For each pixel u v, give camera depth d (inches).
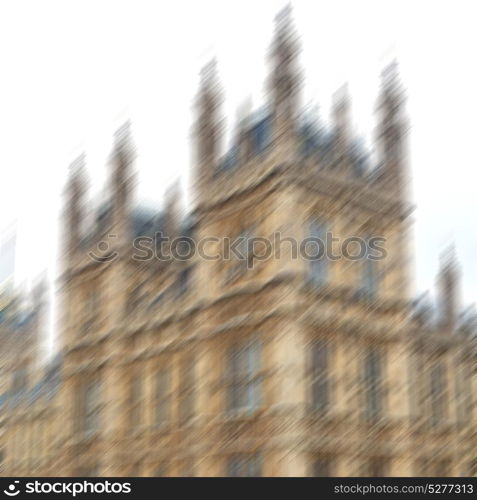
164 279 1425.9
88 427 1523.1
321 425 1114.7
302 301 1140.5
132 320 1476.4
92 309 1612.9
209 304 1266.0
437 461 1278.3
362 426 1167.0
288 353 1112.8
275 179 1201.4
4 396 1771.7
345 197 1256.8
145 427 1370.6
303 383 1109.1
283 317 1129.4
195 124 1385.3
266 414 1117.1
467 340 1455.5
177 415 1301.7
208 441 1195.9
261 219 1234.6
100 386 1518.2
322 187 1229.1
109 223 1609.3
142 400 1409.9
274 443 1090.7
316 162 1234.6
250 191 1254.9
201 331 1264.8
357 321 1202.0
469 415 1400.1
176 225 1525.6
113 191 1612.9
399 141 1362.0
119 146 1638.8
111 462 1411.2
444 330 1440.7
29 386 1734.7
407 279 1298.0
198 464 1205.7
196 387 1251.8
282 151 1200.2
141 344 1443.2
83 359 1574.8
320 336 1157.7
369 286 1262.3
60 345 1633.9
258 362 1170.6
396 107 1376.7
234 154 1328.7
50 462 1550.2
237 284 1238.9
